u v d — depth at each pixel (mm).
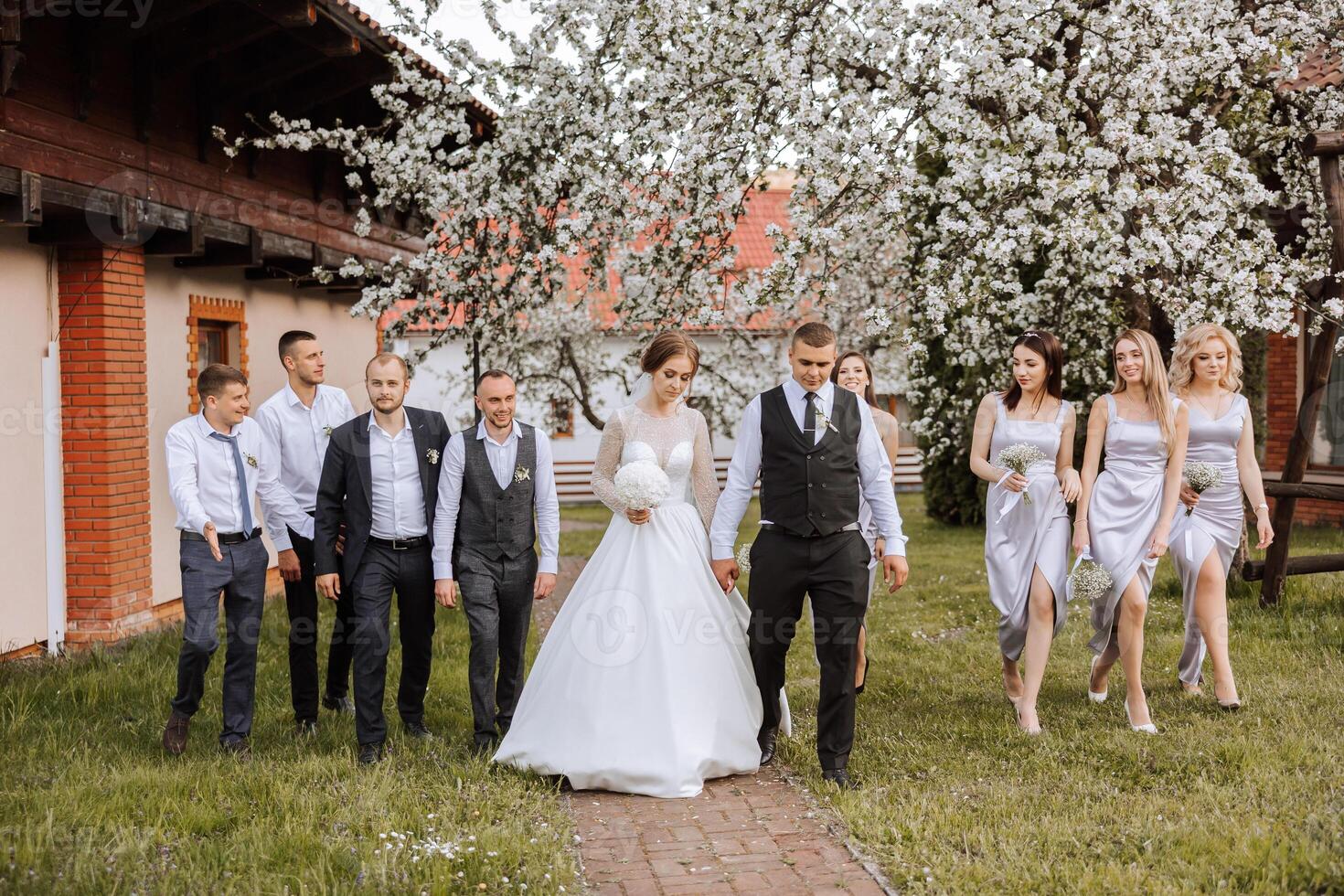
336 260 9570
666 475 4504
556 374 13898
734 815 4055
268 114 8289
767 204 20719
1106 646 5191
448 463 4730
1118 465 5012
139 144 6945
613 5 7207
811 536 4285
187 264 8141
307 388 5398
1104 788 4086
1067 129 7027
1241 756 4320
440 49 7578
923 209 7512
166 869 3396
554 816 4008
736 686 4574
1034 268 11062
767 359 13922
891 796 4117
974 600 8453
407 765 4496
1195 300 6691
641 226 7066
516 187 7453
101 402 7020
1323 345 7008
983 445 5242
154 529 7797
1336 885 3111
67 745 4746
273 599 8625
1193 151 6664
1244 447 5332
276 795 4043
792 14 7109
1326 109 7652
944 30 6965
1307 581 7695
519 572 4852
